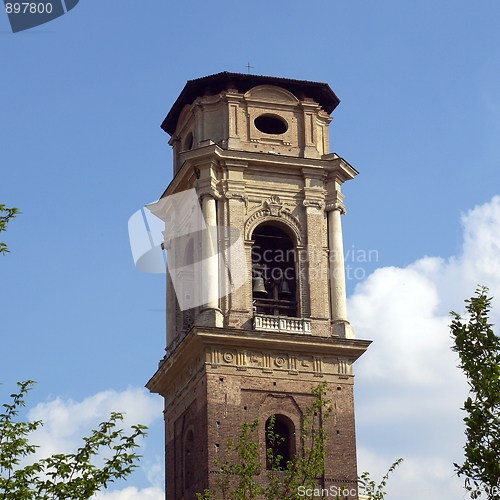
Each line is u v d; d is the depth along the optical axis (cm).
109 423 6053
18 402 6000
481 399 5862
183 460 8738
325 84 9388
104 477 5919
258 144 9194
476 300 6094
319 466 7562
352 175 9269
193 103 9362
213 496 8025
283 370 8562
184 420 8825
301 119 9344
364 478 7506
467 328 6050
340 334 8750
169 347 9188
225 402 8381
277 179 9112
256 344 8538
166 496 8944
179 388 8938
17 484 5778
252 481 8081
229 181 9000
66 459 5922
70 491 5831
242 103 9281
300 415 8494
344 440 8481
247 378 8481
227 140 9131
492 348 5962
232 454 8244
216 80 9288
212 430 8281
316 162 9156
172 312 9300
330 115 9550
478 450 5753
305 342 8600
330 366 8656
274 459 8450
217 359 8469
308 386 8569
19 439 5894
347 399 8594
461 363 5975
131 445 6022
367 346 8712
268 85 9350
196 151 8988
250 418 8394
